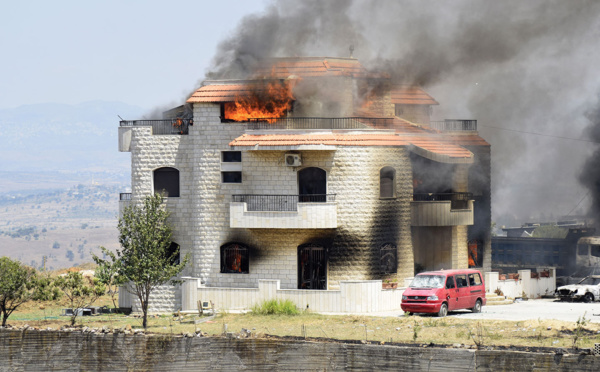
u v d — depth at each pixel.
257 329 70.62
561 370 54.03
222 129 90.44
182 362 64.62
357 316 76.25
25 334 68.56
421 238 94.06
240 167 89.75
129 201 96.31
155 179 93.75
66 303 98.44
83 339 67.38
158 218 79.75
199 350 64.38
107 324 76.81
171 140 93.06
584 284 94.31
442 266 93.75
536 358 54.69
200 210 90.88
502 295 92.00
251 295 85.50
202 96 90.38
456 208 93.69
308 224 85.81
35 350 68.25
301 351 61.44
